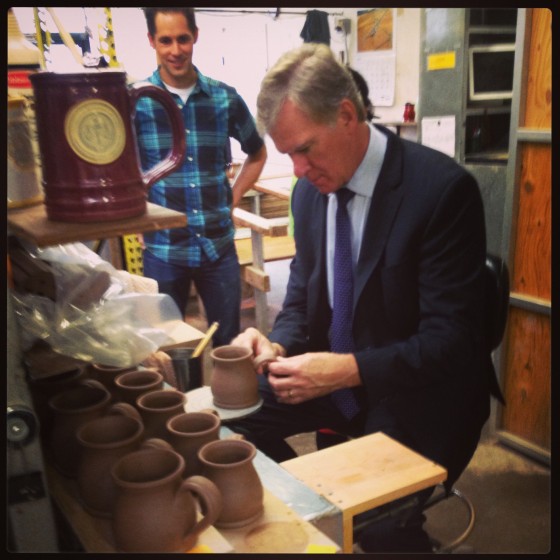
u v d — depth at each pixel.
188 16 1.65
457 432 1.25
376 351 1.17
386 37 3.20
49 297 0.91
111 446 0.71
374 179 1.24
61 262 0.96
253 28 1.96
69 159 0.61
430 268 1.19
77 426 0.79
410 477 0.90
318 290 1.40
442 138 2.30
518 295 1.96
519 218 1.92
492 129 2.29
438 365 1.15
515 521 1.68
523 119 1.85
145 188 0.67
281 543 0.67
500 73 2.27
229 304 2.01
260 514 0.72
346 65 1.28
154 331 0.97
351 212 1.30
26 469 0.66
